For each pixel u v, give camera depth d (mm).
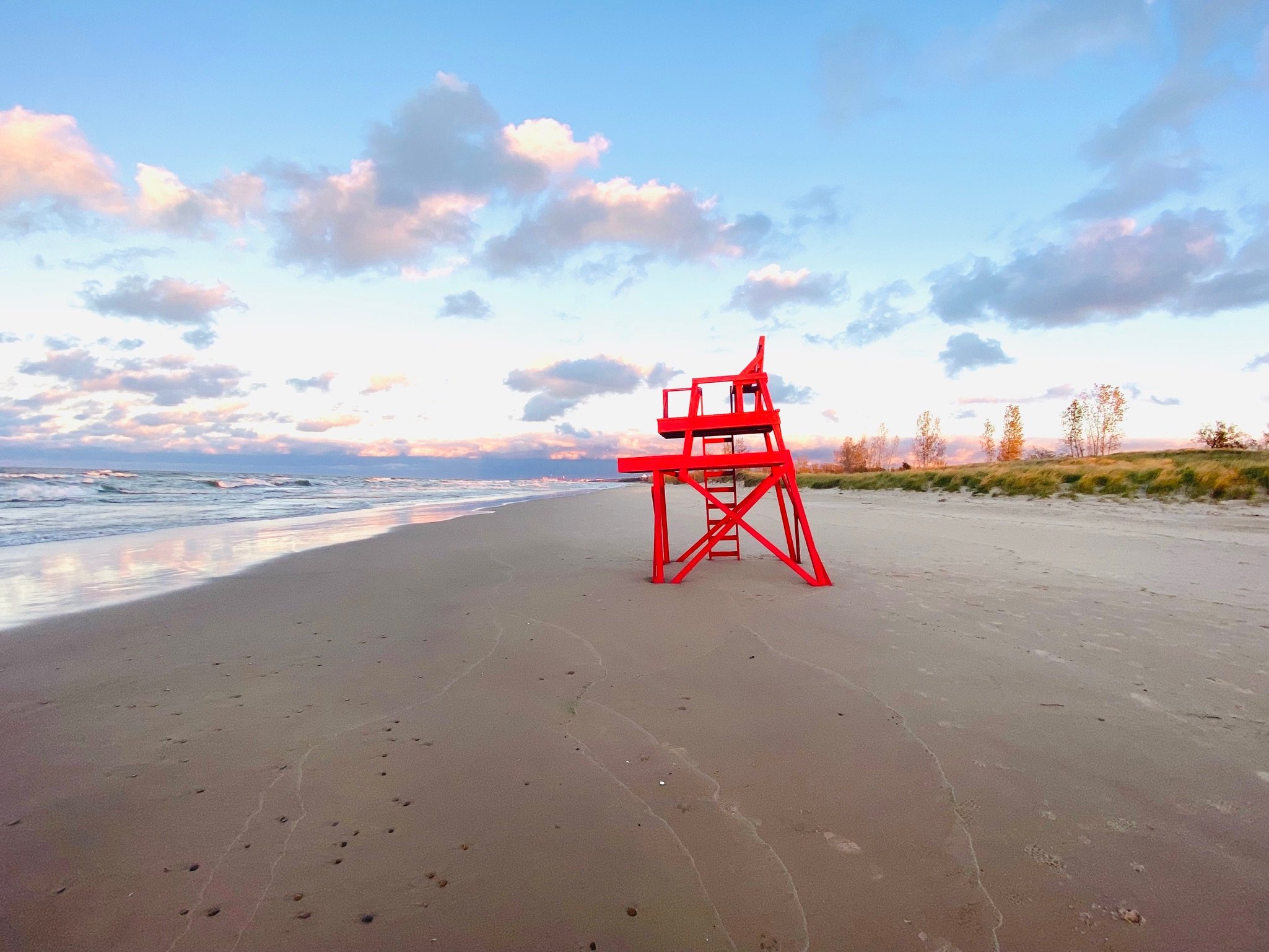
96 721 3322
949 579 6766
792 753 2889
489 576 7383
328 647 4621
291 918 1900
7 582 7203
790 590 6285
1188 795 2498
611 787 2625
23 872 2109
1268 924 1818
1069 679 3740
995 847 2191
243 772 2770
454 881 2062
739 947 1780
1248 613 5207
